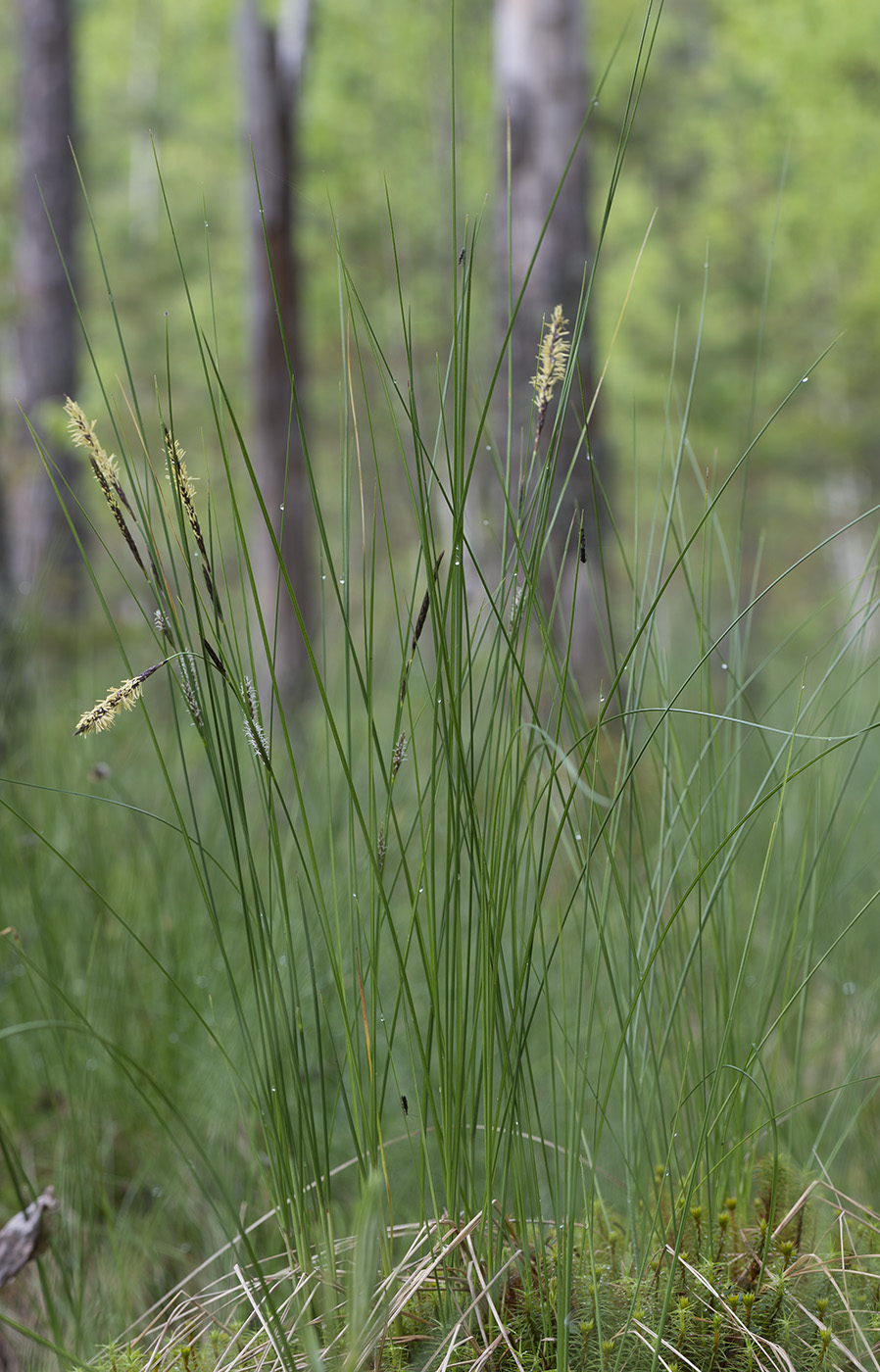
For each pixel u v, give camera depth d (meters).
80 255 7.81
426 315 9.84
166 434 1.39
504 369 3.44
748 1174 1.53
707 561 1.56
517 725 1.43
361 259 10.05
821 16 8.83
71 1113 1.65
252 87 4.33
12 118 10.97
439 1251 1.45
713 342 9.30
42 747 2.33
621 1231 1.52
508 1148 1.45
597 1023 1.74
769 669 3.94
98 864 2.00
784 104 9.22
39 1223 1.56
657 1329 1.45
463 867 1.80
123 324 10.68
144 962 1.91
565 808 1.41
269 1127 1.46
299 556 4.25
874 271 9.16
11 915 1.88
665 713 1.44
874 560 1.52
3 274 8.16
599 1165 1.62
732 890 1.55
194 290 10.66
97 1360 1.49
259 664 4.17
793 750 1.50
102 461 1.39
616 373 9.26
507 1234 1.49
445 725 1.42
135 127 12.54
